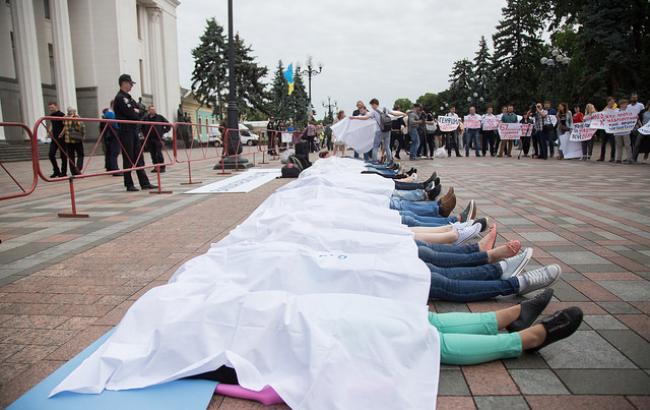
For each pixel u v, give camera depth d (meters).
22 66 23.67
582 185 9.47
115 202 8.34
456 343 2.51
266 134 21.33
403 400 2.04
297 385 2.14
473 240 4.90
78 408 2.17
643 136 14.66
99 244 5.27
